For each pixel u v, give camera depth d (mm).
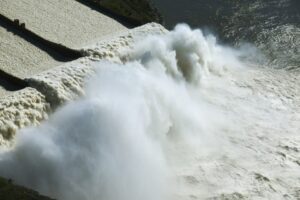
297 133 37125
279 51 48719
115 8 49844
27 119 30859
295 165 33500
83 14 46594
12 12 44000
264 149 35000
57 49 39594
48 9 46031
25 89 32875
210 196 30078
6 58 36875
